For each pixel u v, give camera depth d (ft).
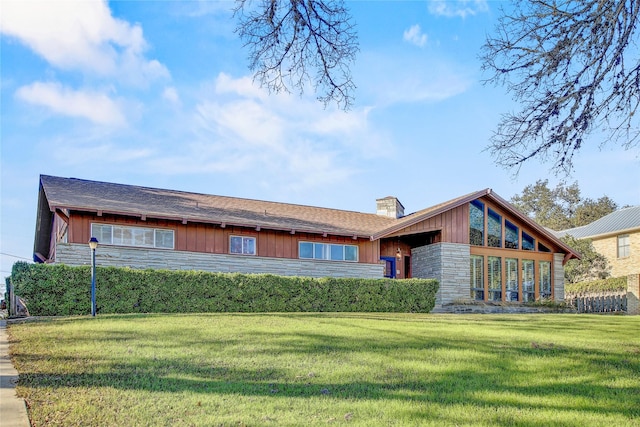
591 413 16.31
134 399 16.67
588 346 27.73
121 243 51.62
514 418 15.66
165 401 16.57
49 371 19.95
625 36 22.41
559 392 18.79
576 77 23.90
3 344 25.61
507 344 28.02
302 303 53.11
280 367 21.77
